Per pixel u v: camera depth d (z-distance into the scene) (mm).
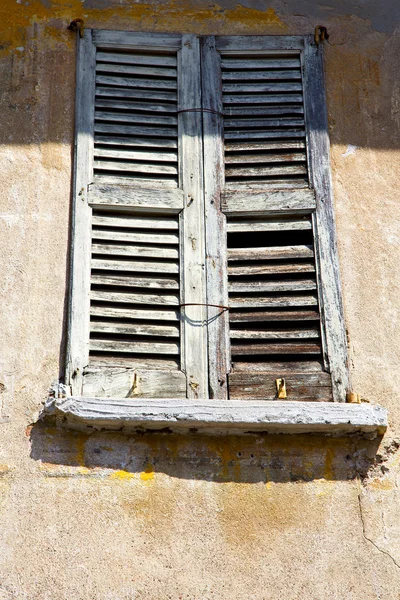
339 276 4324
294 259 4379
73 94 4645
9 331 4117
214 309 4242
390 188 4578
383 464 4004
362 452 4023
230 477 3920
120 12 4828
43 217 4359
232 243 4570
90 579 3670
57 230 4336
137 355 4148
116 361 4105
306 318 4254
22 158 4480
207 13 4863
